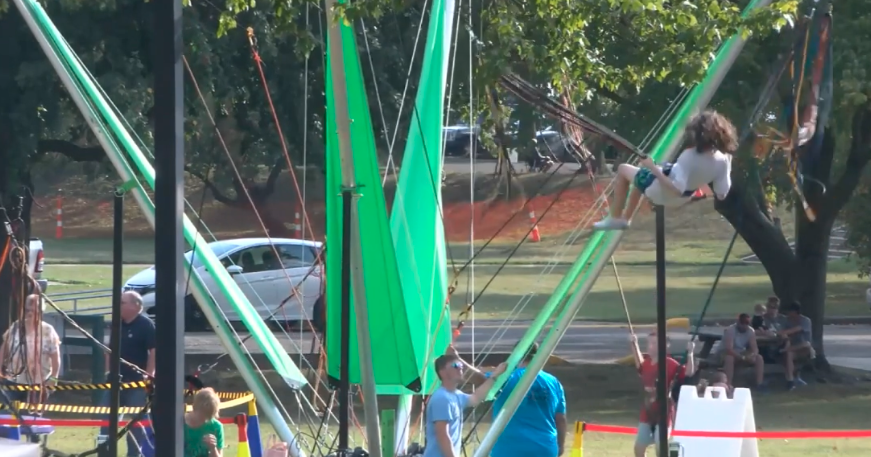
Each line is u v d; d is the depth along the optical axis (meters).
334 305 31.83
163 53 23.66
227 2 38.72
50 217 180.12
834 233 145.38
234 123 66.94
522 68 44.09
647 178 26.19
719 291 128.00
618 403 64.50
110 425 29.39
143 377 40.25
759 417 60.31
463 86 51.34
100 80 59.94
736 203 75.38
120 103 59.53
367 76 62.53
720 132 25.42
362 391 30.62
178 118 23.73
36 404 38.22
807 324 73.19
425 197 35.50
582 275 32.97
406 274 33.94
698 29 34.66
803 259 76.69
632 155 33.84
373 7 30.03
